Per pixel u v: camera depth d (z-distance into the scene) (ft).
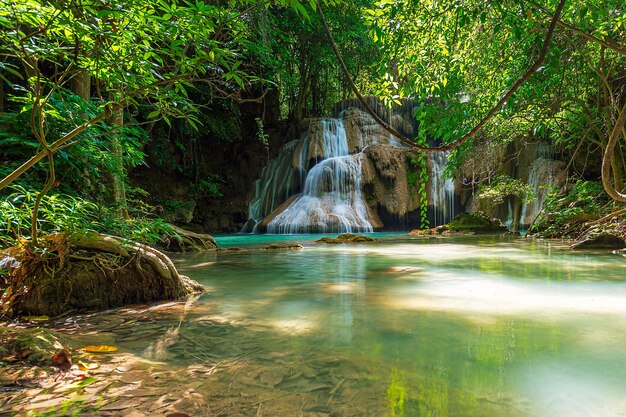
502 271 15.47
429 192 54.34
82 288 9.27
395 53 11.63
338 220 49.90
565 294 10.77
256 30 39.01
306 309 9.13
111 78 7.08
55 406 4.28
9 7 5.83
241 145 67.00
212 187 59.47
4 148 15.33
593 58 24.38
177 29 6.34
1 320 8.35
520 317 8.25
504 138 33.53
